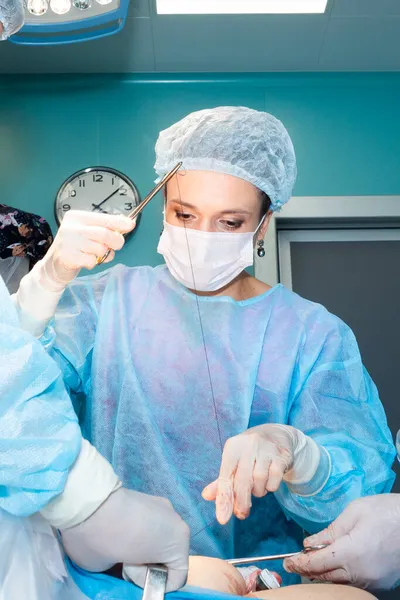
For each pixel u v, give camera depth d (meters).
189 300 2.03
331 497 1.65
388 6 3.15
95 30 2.48
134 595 1.10
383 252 3.64
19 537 1.06
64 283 1.61
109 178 3.41
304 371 1.96
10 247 2.68
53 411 1.04
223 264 1.96
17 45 3.36
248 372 1.94
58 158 3.51
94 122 3.54
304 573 1.41
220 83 3.58
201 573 1.35
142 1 3.11
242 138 1.93
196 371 1.94
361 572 1.37
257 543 1.86
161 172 2.06
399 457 1.63
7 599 1.02
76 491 1.04
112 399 1.93
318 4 3.14
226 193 1.92
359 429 1.87
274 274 3.40
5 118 3.54
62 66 3.52
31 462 1.00
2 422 1.00
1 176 3.50
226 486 1.41
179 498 1.85
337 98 3.59
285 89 3.59
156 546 1.08
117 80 3.57
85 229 1.53
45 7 2.38
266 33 3.30
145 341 1.97
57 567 1.09
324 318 2.05
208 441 1.89
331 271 3.62
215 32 3.30
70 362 1.93
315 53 3.46
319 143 3.56
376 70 3.59
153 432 1.88
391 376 3.52
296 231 3.64
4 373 1.01
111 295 2.04
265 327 2.02
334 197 3.50
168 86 3.57
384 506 1.42
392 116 3.58
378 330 3.57
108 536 1.06
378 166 3.55
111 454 1.90
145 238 3.39
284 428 1.59
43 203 3.48
